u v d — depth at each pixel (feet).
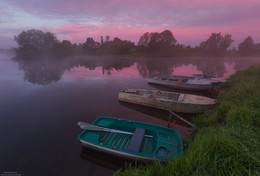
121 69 135.23
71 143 24.97
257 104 21.26
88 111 39.45
